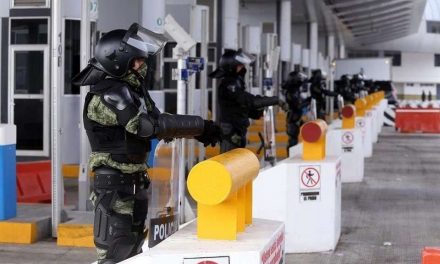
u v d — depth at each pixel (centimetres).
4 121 1686
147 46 536
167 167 738
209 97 2348
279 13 3716
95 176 532
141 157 533
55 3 990
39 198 1292
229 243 432
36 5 1653
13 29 1670
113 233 523
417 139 3109
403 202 1394
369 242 1018
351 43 7756
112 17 1833
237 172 436
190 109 1323
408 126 3534
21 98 1672
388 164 2106
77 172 1630
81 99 1114
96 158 527
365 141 2305
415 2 4706
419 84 8406
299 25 4931
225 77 1095
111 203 523
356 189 1579
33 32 1662
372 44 8012
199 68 1062
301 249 937
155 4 1689
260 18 3809
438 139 3109
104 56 521
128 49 520
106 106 505
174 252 412
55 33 990
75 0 1642
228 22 2486
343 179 1705
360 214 1252
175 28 1020
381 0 4247
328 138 1666
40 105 1666
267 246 436
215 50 2459
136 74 532
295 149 1323
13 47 1669
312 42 4906
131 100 502
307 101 1931
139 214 537
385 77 5159
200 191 426
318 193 935
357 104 2344
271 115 1295
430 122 3509
